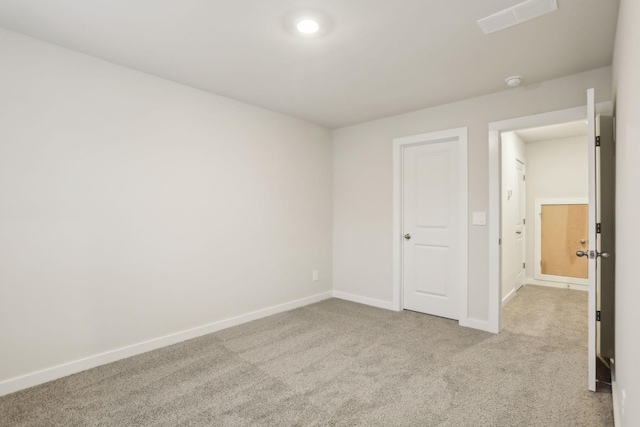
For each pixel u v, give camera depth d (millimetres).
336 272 4520
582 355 2662
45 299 2283
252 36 2213
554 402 2010
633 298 1229
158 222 2852
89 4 1870
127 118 2672
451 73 2771
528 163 5387
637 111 1158
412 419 1863
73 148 2402
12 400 2055
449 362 2545
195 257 3100
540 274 5289
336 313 3801
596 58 2506
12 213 2158
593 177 2137
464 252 3363
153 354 2715
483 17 1997
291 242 3992
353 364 2523
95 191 2506
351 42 2287
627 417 1365
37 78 2252
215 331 3229
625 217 1536
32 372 2225
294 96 3309
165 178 2896
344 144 4414
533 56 2475
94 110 2500
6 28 2125
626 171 1501
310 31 2150
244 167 3496
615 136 2191
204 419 1870
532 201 5355
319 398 2072
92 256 2492
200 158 3137
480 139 3279
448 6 1891
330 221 4520
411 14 1969
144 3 1863
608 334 2398
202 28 2119
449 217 3594
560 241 5137
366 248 4191
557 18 1993
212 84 3016
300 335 3119
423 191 3787
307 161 4188
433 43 2297
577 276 5008
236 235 3426
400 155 3896
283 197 3896
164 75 2822
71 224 2395
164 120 2893
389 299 3982
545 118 2908
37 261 2252
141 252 2750
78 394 2123
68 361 2377
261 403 2021
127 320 2672
